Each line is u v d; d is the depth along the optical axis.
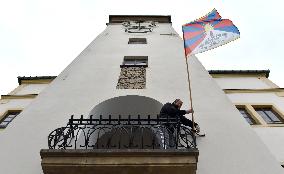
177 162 6.20
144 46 14.66
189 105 9.41
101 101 9.62
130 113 10.27
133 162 6.18
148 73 11.57
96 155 6.27
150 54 13.51
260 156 7.40
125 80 11.03
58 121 8.70
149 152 6.28
